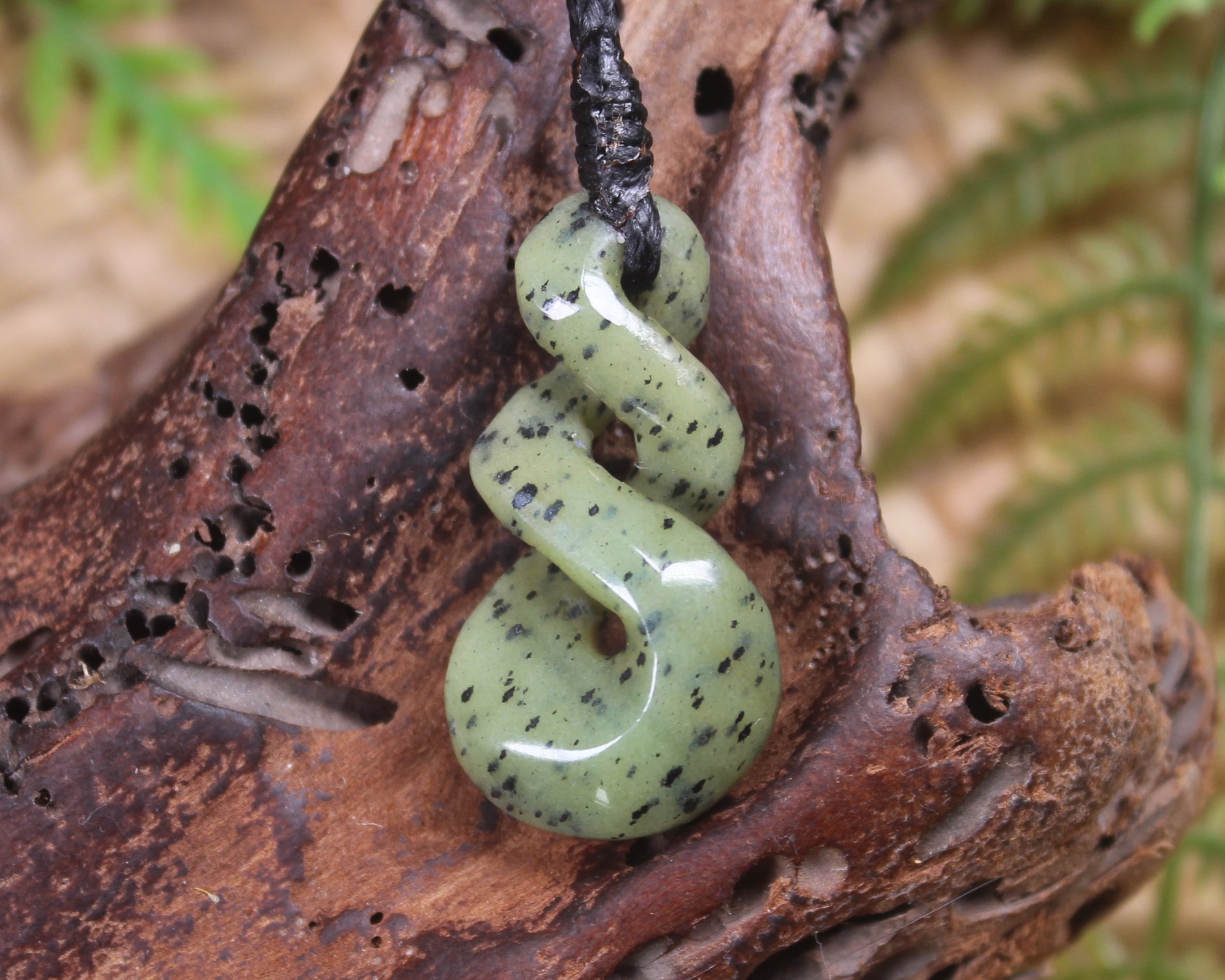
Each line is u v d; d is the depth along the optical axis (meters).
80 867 0.17
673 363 0.17
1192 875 0.27
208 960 0.17
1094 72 0.27
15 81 0.31
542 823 0.17
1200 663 0.19
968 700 0.17
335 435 0.18
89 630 0.18
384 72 0.18
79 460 0.18
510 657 0.17
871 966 0.18
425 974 0.17
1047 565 0.26
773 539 0.18
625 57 0.18
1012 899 0.18
